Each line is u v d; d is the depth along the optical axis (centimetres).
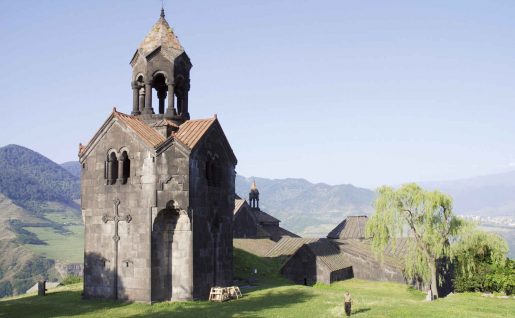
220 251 3722
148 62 3744
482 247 4744
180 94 3881
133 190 3388
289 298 3584
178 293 3341
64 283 4925
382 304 3488
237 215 7450
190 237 3344
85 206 3550
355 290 5331
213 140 3694
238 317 2783
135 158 3403
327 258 5881
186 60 3862
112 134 3497
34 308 3180
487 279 4512
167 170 3328
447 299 4084
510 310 3412
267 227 8788
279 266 5697
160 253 3353
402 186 5181
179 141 3322
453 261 5003
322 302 3419
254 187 9294
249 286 4241
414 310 3172
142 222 3338
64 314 2956
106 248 3447
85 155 3581
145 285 3284
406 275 5628
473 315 3047
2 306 3278
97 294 3450
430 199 4906
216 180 3756
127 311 3030
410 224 5081
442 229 4888
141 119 3709
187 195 3291
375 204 5319
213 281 3597
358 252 6247
